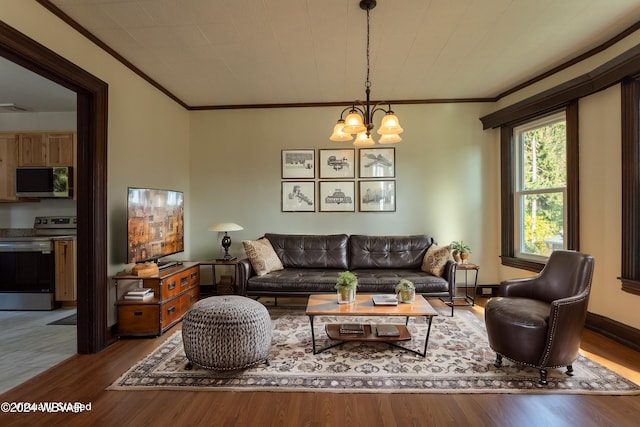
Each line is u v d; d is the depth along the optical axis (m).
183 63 3.38
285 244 4.38
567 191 3.44
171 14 2.52
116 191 3.14
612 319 3.01
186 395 2.10
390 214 4.64
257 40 2.93
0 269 4.11
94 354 2.73
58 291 4.13
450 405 1.99
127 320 3.08
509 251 4.34
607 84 2.95
